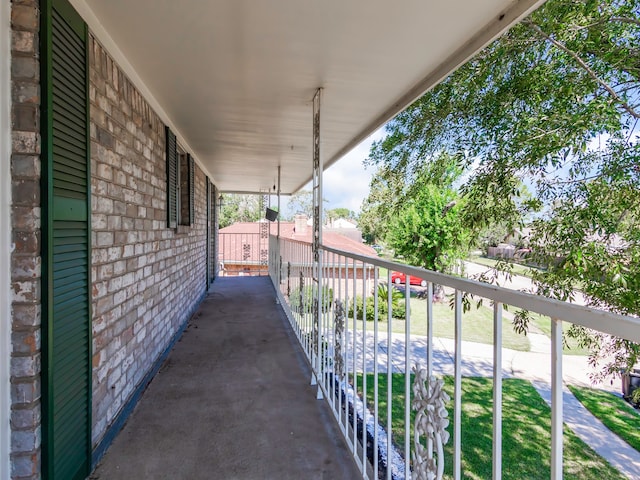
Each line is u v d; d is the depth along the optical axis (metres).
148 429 2.21
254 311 5.48
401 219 7.43
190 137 4.37
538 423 3.19
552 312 0.73
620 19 3.21
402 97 2.96
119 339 2.26
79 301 1.66
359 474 1.84
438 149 6.10
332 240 12.68
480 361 4.88
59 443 1.47
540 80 3.89
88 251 1.74
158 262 3.23
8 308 1.30
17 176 1.31
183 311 4.49
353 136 4.17
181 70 2.50
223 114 3.46
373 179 8.28
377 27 1.96
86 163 1.72
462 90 5.20
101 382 1.98
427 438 1.13
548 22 3.65
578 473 2.48
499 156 3.93
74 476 1.62
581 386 3.95
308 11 1.81
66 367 1.53
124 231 2.36
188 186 4.84
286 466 1.89
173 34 2.03
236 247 14.56
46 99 1.35
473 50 2.08
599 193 3.31
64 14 1.51
